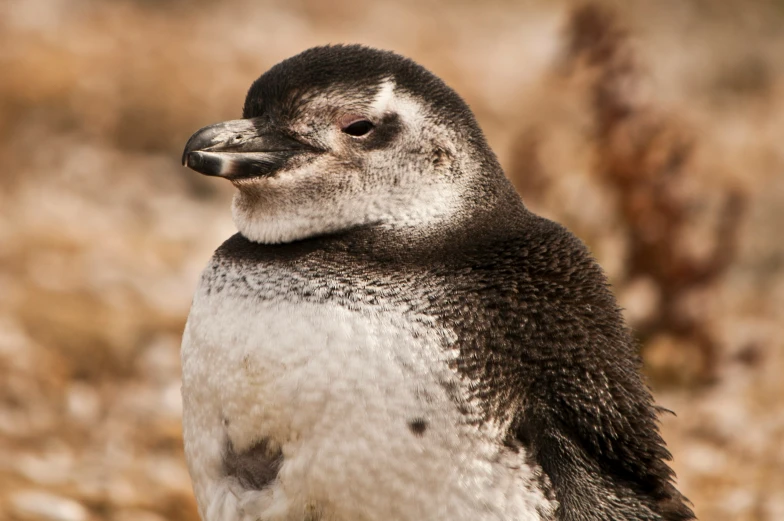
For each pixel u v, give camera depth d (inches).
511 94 1892.2
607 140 981.2
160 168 1469.0
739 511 734.5
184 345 427.8
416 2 2524.6
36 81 1553.9
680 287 964.6
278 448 405.1
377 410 393.7
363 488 396.5
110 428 810.8
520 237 435.5
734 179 1574.8
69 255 1165.1
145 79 1598.2
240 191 447.2
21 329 925.8
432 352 401.4
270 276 413.4
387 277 410.9
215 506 419.2
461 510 399.9
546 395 417.1
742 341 992.2
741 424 867.4
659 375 955.3
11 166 1416.1
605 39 987.9
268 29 2075.5
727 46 2342.5
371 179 429.4
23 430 783.1
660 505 430.0
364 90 436.8
